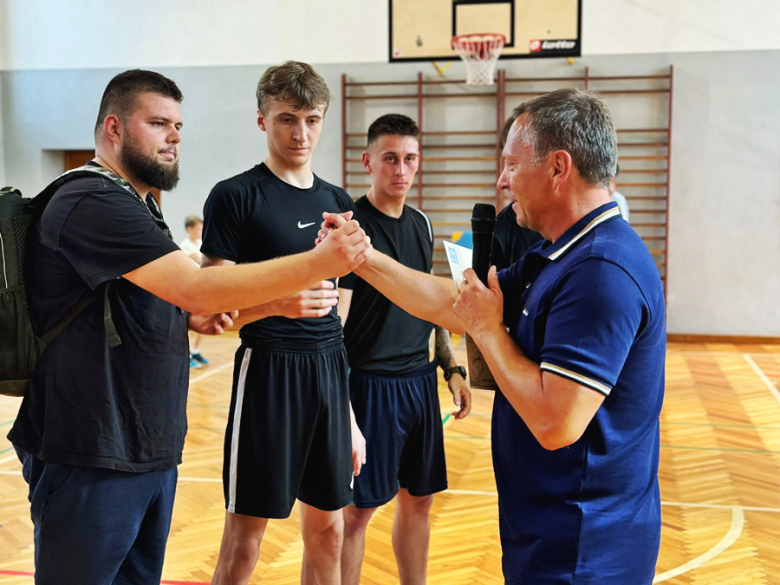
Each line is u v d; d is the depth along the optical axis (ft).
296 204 5.92
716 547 8.57
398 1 25.54
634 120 24.75
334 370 5.93
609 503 3.63
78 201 4.22
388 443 6.61
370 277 4.46
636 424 3.68
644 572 3.73
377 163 6.84
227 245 5.68
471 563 8.17
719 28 24.00
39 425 4.38
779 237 24.18
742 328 24.61
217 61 26.73
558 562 3.65
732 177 24.29
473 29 25.13
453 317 4.34
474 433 13.78
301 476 5.80
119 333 4.42
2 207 4.30
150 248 4.22
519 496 3.85
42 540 4.33
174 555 8.32
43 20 27.55
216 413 15.26
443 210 26.00
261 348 5.68
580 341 3.40
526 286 4.05
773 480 11.07
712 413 15.33
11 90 28.02
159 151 4.64
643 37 24.47
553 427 3.39
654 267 3.67
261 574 7.91
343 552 6.70
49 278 4.33
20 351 4.32
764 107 23.94
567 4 24.58
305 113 5.75
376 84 25.98
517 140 3.87
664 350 3.80
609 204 3.80
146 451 4.52
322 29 26.13
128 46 27.17
